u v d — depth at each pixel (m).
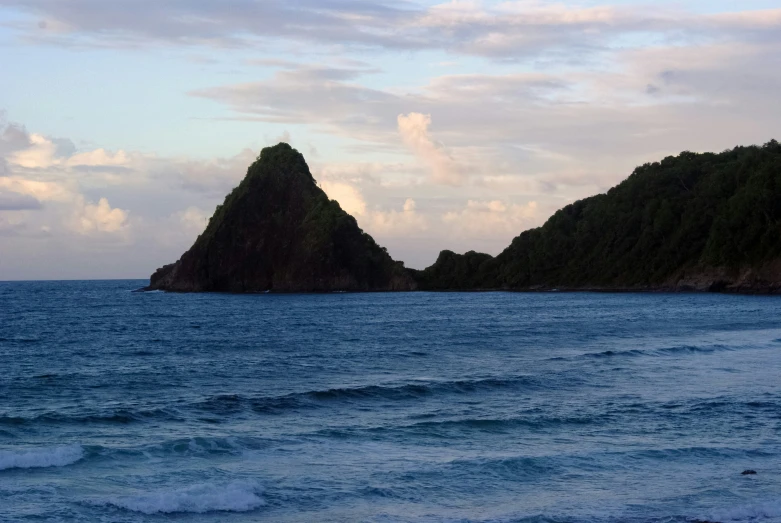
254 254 191.38
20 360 43.34
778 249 129.25
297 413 25.00
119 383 32.69
